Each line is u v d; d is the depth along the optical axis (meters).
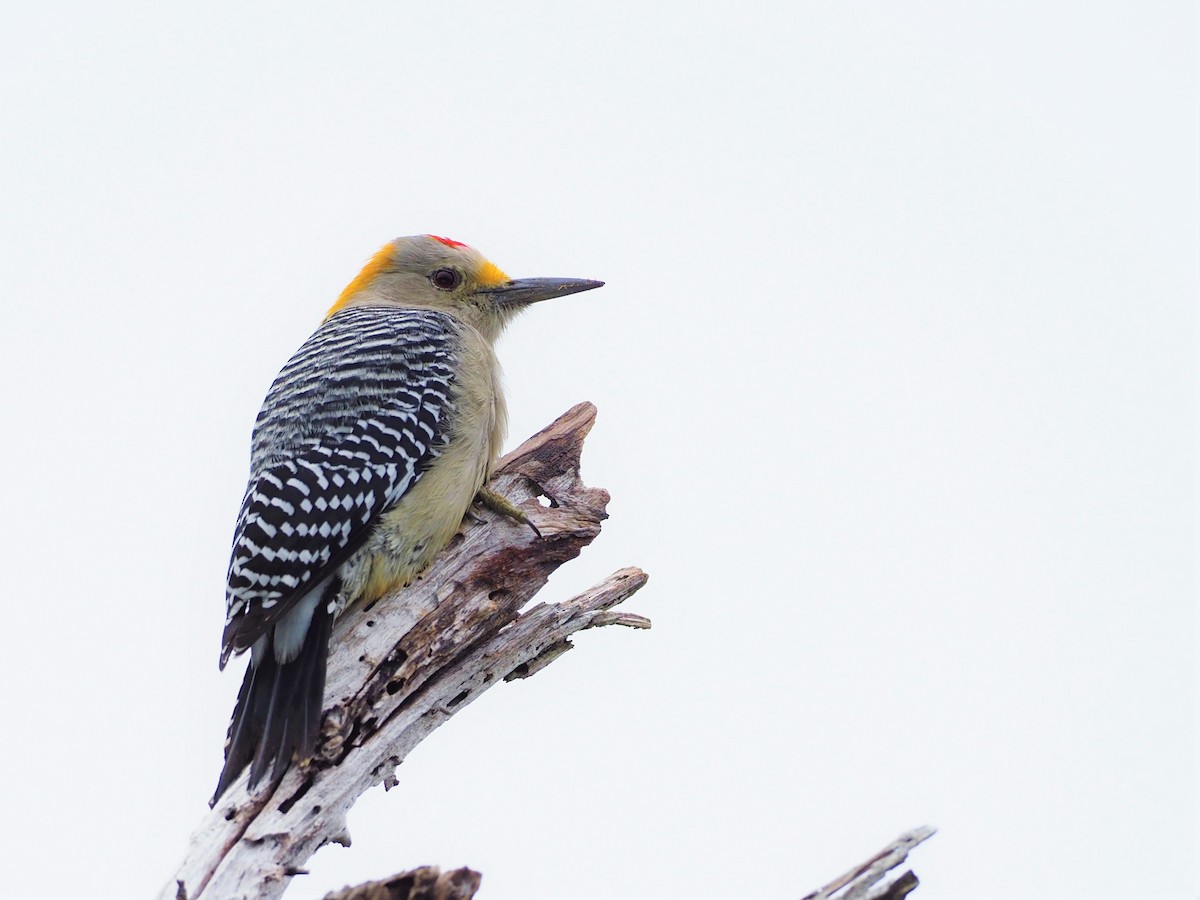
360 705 10.66
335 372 12.12
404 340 12.50
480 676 11.29
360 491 11.46
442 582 11.66
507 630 11.38
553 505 12.45
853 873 8.54
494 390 12.82
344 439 11.70
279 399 12.27
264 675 10.67
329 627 11.05
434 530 11.70
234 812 9.74
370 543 11.53
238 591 10.98
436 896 8.11
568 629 11.50
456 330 13.12
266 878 9.47
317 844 9.88
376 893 8.05
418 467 11.78
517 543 11.93
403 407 11.91
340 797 10.12
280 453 11.76
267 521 11.15
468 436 12.11
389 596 11.58
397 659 10.99
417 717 10.88
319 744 10.32
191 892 9.28
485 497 12.12
